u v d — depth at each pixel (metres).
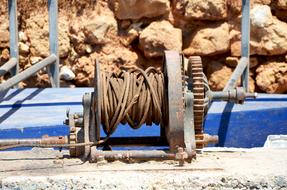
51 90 11.21
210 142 6.73
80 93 10.92
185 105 6.61
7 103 10.02
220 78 13.55
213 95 7.33
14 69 11.41
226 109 9.61
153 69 6.81
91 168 6.11
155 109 6.45
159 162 6.30
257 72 13.51
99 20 13.58
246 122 9.52
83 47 13.59
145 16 13.50
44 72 13.45
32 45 13.59
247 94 7.51
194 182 5.76
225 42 13.47
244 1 11.28
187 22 13.56
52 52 11.52
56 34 11.48
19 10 13.66
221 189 5.78
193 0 13.38
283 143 7.81
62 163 6.30
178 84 6.35
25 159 6.51
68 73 13.50
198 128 6.69
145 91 6.46
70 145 6.37
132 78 6.52
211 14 13.42
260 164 6.23
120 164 6.25
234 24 13.53
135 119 6.52
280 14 13.55
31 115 9.30
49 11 11.45
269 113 9.66
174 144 6.38
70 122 6.62
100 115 6.37
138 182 5.75
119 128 8.73
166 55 6.50
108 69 13.49
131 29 13.58
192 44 13.51
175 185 5.75
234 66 13.50
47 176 5.81
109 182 5.73
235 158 6.48
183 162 6.17
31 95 10.73
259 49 13.37
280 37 13.32
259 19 13.27
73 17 13.70
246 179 5.80
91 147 6.39
